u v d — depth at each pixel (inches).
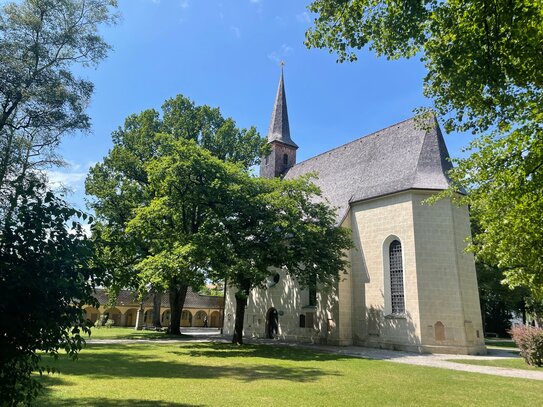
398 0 382.6
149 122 1487.5
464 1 351.3
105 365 620.4
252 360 755.4
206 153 987.9
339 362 761.0
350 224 1304.1
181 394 418.3
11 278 197.9
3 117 829.8
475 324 1076.5
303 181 1130.0
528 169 411.2
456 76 377.1
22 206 216.2
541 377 619.2
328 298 1251.8
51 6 922.7
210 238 943.0
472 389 497.7
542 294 483.2
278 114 2062.0
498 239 494.0
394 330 1106.7
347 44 435.5
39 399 370.6
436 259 1095.0
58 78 914.1
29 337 211.2
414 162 1229.7
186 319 2952.8
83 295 218.2
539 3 320.2
